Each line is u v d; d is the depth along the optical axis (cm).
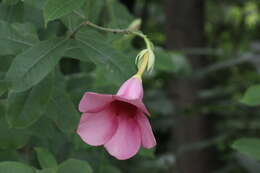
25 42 93
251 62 160
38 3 94
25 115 91
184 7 156
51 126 97
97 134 88
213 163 160
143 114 87
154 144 87
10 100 91
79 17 97
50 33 101
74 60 121
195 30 157
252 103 101
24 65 89
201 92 158
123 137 88
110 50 93
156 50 109
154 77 146
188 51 153
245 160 141
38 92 92
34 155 106
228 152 153
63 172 90
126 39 106
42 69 90
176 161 156
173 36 157
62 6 89
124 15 113
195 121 159
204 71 152
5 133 95
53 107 95
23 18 98
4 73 93
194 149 152
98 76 105
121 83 92
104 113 88
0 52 92
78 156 108
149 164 152
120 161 144
